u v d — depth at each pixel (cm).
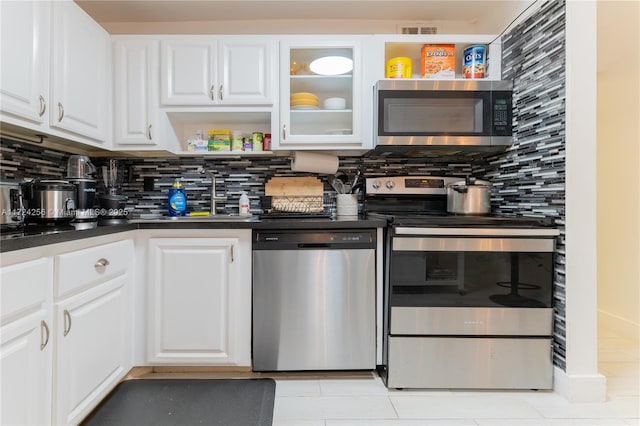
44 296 105
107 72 181
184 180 219
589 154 146
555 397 151
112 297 143
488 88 182
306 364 163
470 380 157
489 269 155
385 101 182
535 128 166
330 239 161
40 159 176
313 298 161
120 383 162
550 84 155
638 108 213
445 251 154
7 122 119
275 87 188
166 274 161
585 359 148
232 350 162
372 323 163
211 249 162
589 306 147
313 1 200
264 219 186
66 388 114
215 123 217
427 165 224
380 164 223
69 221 150
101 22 220
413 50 206
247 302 163
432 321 156
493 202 203
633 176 217
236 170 220
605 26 203
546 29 158
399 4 205
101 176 213
